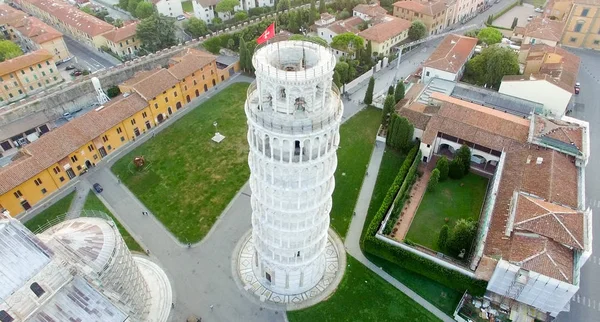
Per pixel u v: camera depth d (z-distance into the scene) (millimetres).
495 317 57281
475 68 108188
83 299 42844
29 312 40938
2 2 170625
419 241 68188
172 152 88000
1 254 40969
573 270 52469
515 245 55938
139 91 92312
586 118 95875
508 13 156625
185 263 65312
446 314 58125
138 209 74812
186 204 75500
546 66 101188
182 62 102688
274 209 47625
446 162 78125
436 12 135875
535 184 66125
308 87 36719
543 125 78000
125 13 163250
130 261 53719
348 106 101812
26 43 129625
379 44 120625
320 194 47969
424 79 108562
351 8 150625
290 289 60000
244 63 115312
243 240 68875
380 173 81500
